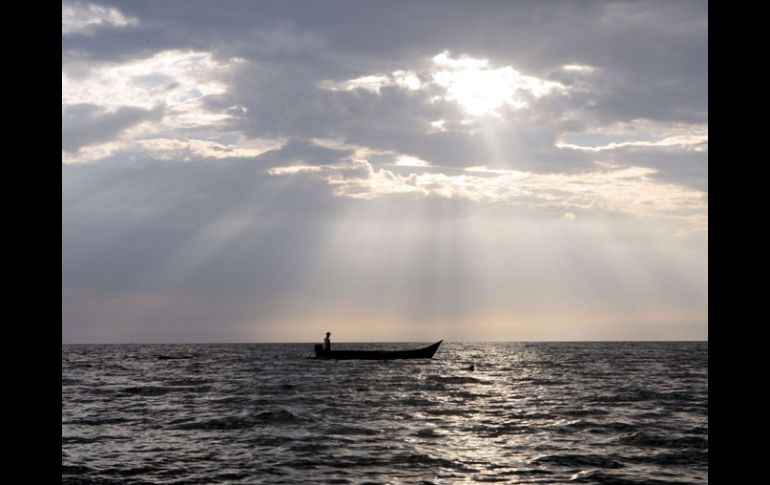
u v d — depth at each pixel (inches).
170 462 765.3
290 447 858.8
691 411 1245.1
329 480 676.1
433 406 1339.8
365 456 799.7
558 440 922.1
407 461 772.6
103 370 2741.1
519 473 713.6
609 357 4360.2
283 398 1482.5
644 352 5649.6
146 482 671.1
